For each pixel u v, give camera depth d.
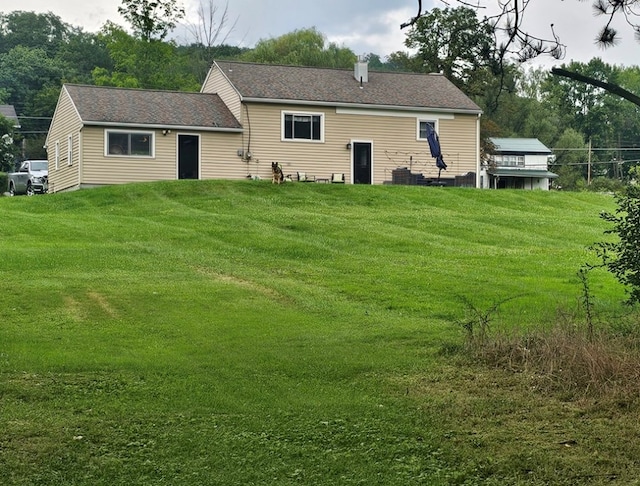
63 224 24.20
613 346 10.27
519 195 32.72
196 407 8.80
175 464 7.46
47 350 10.95
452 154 39.22
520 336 11.07
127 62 55.25
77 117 34.66
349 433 8.16
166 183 31.28
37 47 95.19
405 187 32.69
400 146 38.50
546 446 7.83
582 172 79.94
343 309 14.21
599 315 12.87
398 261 19.23
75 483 7.09
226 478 7.22
